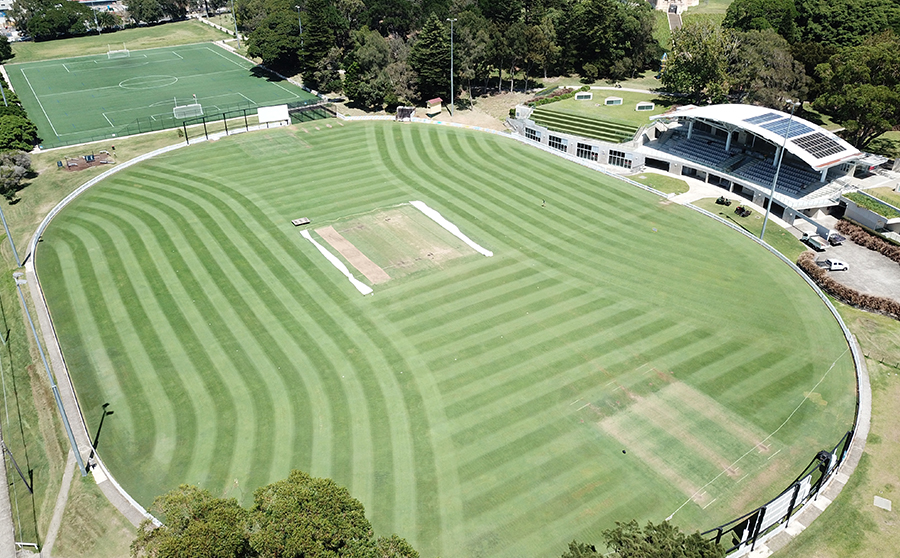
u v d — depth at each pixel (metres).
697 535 37.16
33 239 85.88
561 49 154.75
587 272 78.62
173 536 35.66
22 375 62.94
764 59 117.38
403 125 128.62
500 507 48.22
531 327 68.50
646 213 93.62
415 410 57.62
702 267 79.88
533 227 89.25
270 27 171.25
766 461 52.19
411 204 95.94
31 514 48.81
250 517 36.69
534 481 50.50
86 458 53.06
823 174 94.62
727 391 59.62
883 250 83.12
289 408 57.91
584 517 47.31
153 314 70.69
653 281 76.75
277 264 80.06
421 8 175.88
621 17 148.62
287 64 175.12
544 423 56.09
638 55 154.12
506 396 59.12
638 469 51.56
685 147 111.38
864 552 44.91
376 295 74.06
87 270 79.00
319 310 71.44
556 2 167.25
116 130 129.62
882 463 52.06
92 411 57.94
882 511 47.97
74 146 120.50
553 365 62.91
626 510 47.91
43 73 175.12
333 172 107.31
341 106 142.00
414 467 51.78
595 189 101.19
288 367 62.88
